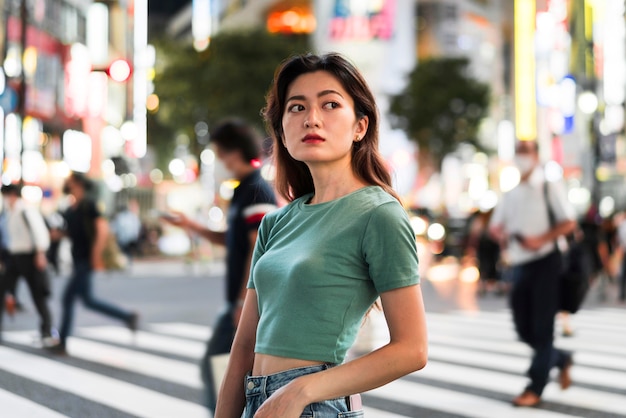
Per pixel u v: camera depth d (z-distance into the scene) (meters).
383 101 65.06
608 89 50.38
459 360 9.96
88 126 52.12
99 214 10.14
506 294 19.33
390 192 2.53
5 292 11.41
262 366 2.37
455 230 31.50
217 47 49.34
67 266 29.97
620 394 7.84
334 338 2.30
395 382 8.50
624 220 18.64
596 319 14.63
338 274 2.31
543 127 67.50
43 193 41.25
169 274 27.25
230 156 4.99
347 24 78.06
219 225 40.50
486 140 78.50
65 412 7.07
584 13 52.03
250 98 48.47
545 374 7.24
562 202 7.07
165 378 8.69
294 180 2.76
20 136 25.14
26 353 10.33
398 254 2.29
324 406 2.28
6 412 7.04
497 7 108.62
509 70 110.19
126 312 10.30
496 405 7.36
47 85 45.47
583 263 7.11
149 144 58.78
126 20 61.25
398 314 2.27
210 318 14.41
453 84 58.56
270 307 2.38
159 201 50.53
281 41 49.84
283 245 2.45
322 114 2.44
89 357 10.04
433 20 94.25
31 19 42.03
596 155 41.09
